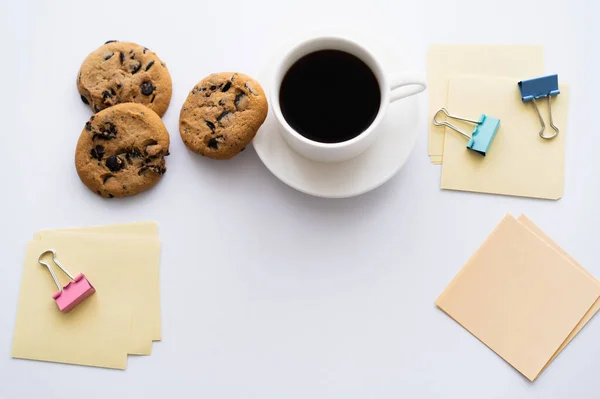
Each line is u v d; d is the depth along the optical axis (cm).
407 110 50
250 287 51
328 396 51
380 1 53
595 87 53
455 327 51
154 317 51
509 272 51
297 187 49
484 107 52
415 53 53
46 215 52
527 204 52
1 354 51
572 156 52
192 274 51
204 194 52
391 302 51
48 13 53
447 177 52
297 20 53
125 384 50
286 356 51
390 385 51
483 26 53
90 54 51
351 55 48
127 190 50
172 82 52
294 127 48
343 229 52
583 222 52
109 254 51
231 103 49
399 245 52
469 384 51
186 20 53
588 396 50
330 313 51
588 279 50
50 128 52
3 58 53
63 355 50
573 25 53
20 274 51
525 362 50
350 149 46
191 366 51
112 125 50
